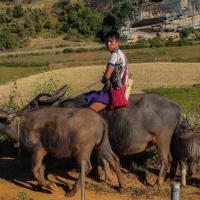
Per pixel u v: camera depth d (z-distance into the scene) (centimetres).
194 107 2105
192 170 1076
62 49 9294
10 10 12494
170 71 5622
